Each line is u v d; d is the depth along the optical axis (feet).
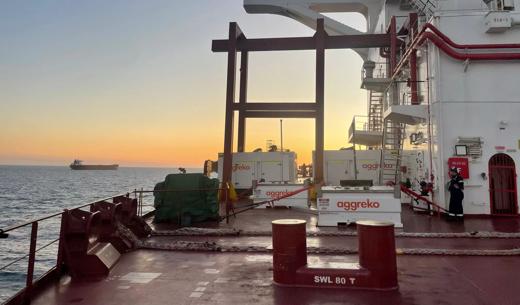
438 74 48.91
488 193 46.83
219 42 77.92
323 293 18.51
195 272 22.44
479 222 41.70
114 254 24.75
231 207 50.49
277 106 76.33
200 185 44.34
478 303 17.13
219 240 32.78
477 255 26.14
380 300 17.51
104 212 26.18
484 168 47.29
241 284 20.07
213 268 23.35
